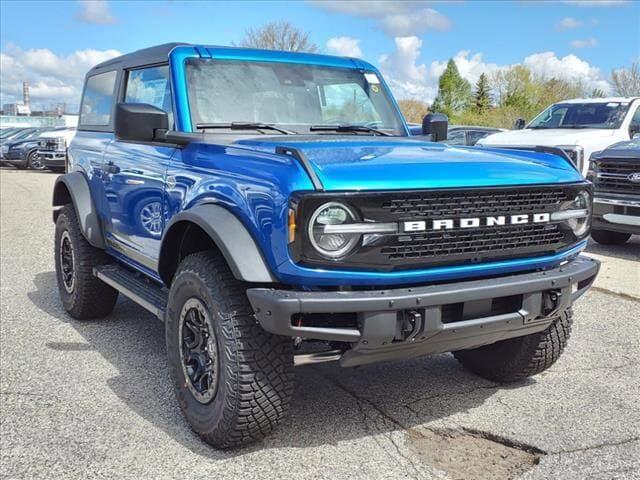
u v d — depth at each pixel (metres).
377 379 4.45
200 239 3.82
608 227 8.57
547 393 4.21
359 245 3.01
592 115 11.34
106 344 5.15
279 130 4.24
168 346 3.73
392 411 3.95
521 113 53.66
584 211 3.69
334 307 2.95
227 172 3.44
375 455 3.41
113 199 4.90
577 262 3.78
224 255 3.16
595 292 6.70
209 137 3.93
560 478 3.17
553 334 4.07
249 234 3.19
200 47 4.41
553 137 10.57
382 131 4.73
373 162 3.22
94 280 5.51
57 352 4.96
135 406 4.00
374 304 2.99
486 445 3.55
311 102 4.55
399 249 3.09
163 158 4.14
